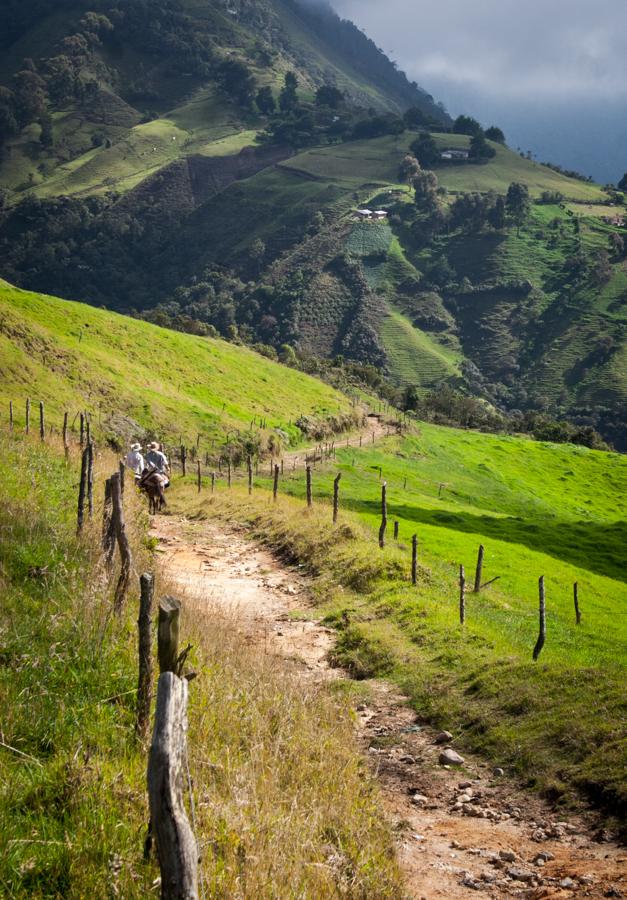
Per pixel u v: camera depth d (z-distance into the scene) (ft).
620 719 37.17
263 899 18.39
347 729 37.32
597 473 387.96
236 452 218.79
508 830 30.66
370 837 25.00
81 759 22.07
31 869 17.76
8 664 27.25
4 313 216.74
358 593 69.31
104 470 87.61
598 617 102.22
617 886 24.47
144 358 270.46
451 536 139.23
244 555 86.02
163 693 16.14
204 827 20.57
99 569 36.70
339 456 270.05
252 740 27.81
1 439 78.33
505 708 42.19
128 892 17.44
